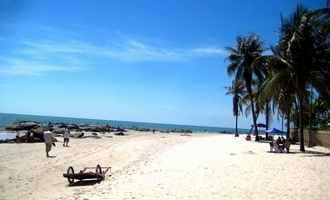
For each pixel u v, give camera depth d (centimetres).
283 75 3028
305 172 1719
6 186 1689
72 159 2669
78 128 8631
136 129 12088
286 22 3008
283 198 1182
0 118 14638
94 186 1562
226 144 4194
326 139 3588
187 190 1327
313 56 2916
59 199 1320
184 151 3206
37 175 1978
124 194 1290
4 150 3250
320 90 2997
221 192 1283
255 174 1664
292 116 4791
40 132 4434
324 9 2480
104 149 3503
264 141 4969
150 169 1975
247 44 4997
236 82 5450
